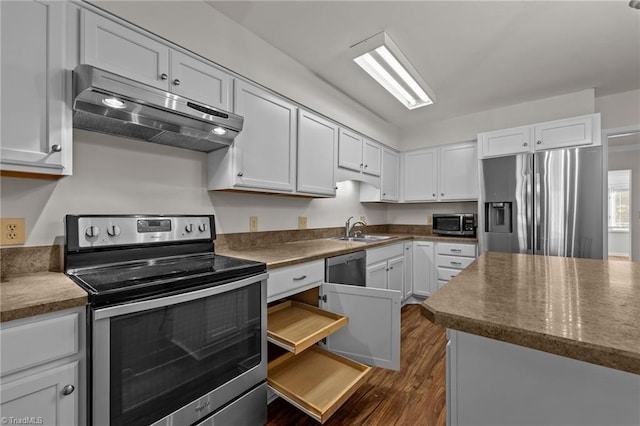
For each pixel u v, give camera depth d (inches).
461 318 28.1
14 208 48.4
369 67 92.2
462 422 33.9
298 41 82.5
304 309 81.7
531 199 106.0
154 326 42.7
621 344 21.8
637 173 194.7
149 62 55.9
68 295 36.6
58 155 44.4
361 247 96.3
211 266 56.6
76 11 47.3
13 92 40.6
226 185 70.9
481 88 112.3
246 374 55.7
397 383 73.7
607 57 90.7
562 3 68.1
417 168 150.2
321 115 99.0
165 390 43.8
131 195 62.3
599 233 94.3
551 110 120.0
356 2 68.4
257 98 76.1
